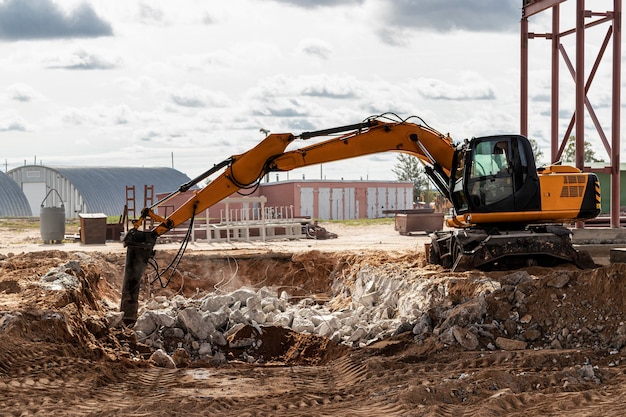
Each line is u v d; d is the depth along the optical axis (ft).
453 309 51.26
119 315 54.24
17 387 33.96
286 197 191.31
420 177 315.58
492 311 49.34
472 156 62.69
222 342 54.75
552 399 30.25
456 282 57.06
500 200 63.16
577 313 46.85
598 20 81.05
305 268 87.04
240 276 86.89
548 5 82.38
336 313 64.54
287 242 109.40
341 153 61.46
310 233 119.85
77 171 254.06
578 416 27.25
